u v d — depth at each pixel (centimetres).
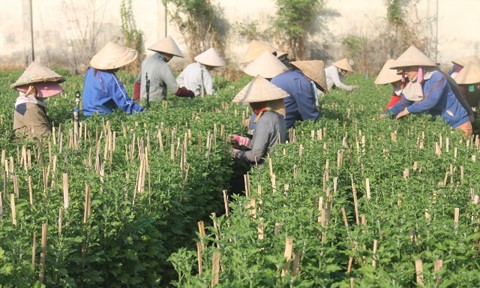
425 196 891
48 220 778
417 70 1619
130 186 903
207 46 4509
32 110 1402
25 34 4500
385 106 2078
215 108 1844
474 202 864
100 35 4512
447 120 1650
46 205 798
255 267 604
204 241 745
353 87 2686
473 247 722
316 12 4412
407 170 1002
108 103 1594
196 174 1117
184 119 1531
